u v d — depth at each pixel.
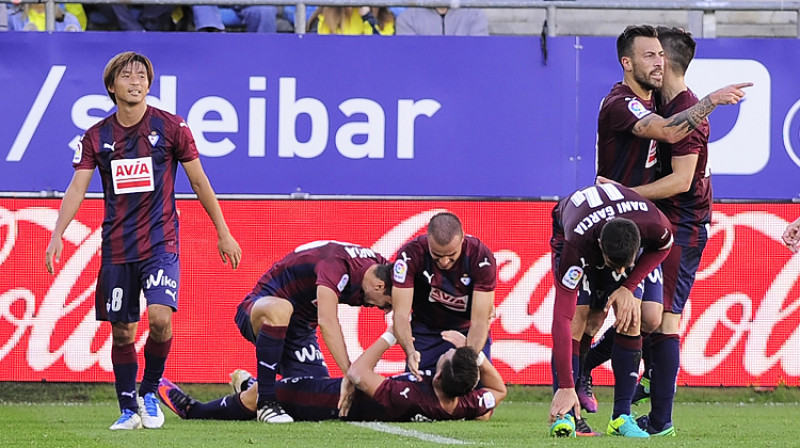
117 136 20.23
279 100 27.02
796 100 26.94
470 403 21.44
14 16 30.11
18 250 26.75
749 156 26.94
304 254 22.36
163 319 20.12
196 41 27.00
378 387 20.97
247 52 27.02
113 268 20.36
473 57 27.02
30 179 26.89
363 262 21.84
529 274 26.86
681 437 18.98
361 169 27.00
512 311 26.81
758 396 26.83
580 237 17.88
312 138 27.00
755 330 26.89
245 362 26.72
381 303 21.58
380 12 30.75
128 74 19.97
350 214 26.94
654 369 19.83
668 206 20.38
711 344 26.80
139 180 20.20
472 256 20.84
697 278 26.83
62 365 26.72
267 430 19.64
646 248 18.23
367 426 20.39
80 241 26.75
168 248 20.41
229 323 26.75
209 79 26.98
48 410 24.81
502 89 27.03
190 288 26.73
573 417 18.75
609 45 27.03
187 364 26.70
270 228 26.86
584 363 22.31
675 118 19.41
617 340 19.34
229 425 20.86
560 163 27.02
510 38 27.02
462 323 22.20
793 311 26.94
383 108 27.02
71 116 26.98
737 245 26.91
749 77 26.92
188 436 18.52
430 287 21.14
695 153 19.78
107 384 26.80
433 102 27.00
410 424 20.81
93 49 27.02
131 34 27.00
